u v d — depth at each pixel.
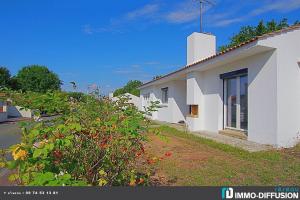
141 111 4.81
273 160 8.16
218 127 14.12
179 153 9.38
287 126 10.00
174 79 20.67
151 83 24.69
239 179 6.42
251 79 11.35
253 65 11.23
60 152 3.55
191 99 15.93
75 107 4.59
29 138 3.32
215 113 14.45
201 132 14.74
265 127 10.52
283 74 9.96
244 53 10.88
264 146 10.16
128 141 4.19
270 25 31.33
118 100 5.47
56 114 4.31
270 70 10.22
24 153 3.07
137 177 4.78
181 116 21.30
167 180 6.33
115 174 4.16
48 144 3.14
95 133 4.05
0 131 19.16
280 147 9.88
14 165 3.17
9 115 33.91
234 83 13.12
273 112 10.08
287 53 10.02
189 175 6.74
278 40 9.88
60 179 3.04
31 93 4.31
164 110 23.53
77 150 3.94
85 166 3.95
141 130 4.44
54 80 48.66
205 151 9.72
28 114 4.37
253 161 8.09
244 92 12.38
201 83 15.74
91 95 5.66
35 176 3.03
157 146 10.70
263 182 6.17
